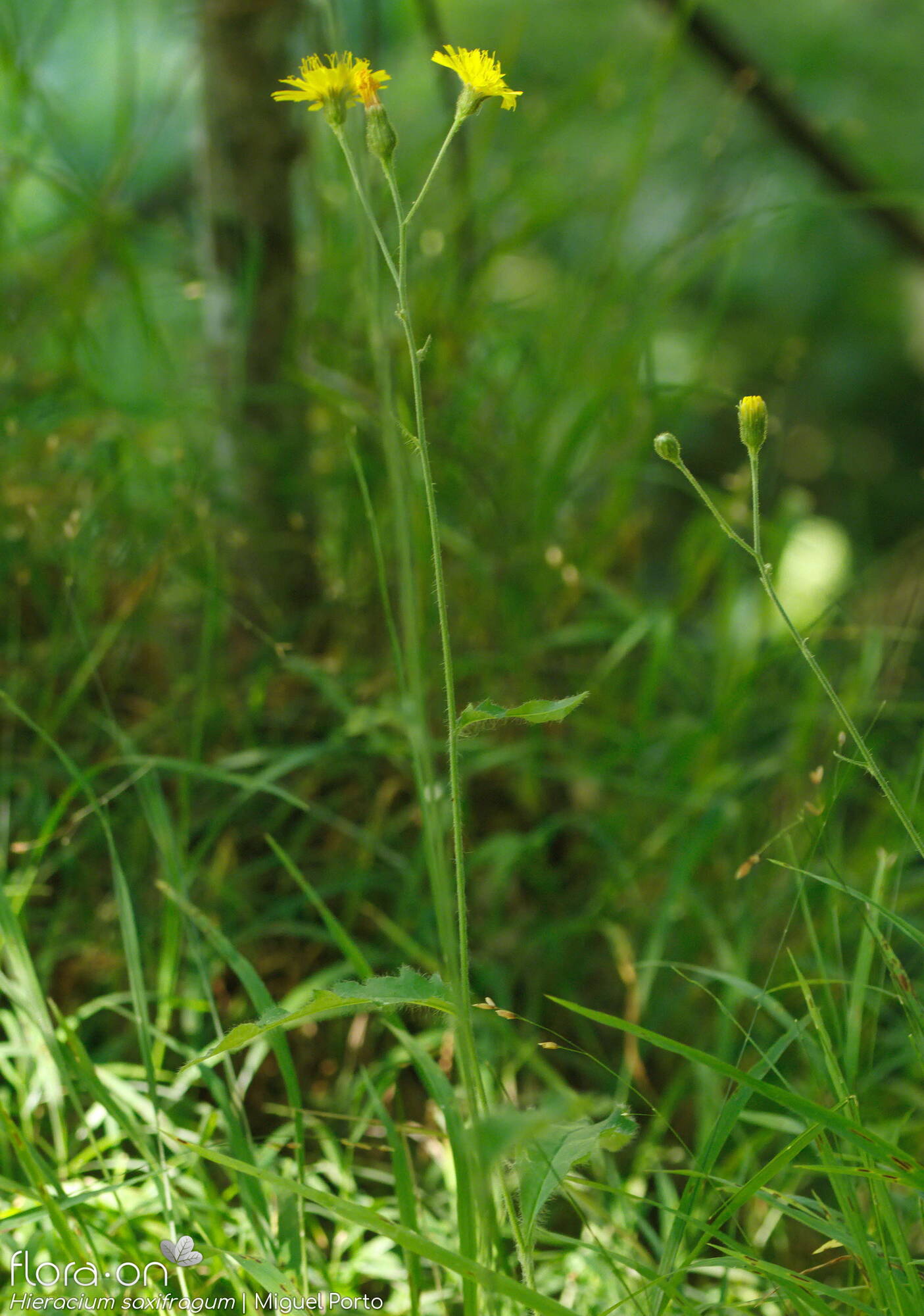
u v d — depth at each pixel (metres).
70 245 1.46
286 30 1.39
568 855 1.37
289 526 1.45
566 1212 1.14
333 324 1.46
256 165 1.42
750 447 0.94
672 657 1.47
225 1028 1.19
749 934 1.18
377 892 1.27
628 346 1.44
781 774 1.35
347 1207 0.92
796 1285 0.95
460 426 1.39
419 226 1.46
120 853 1.23
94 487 1.37
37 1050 1.09
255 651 1.42
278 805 1.28
